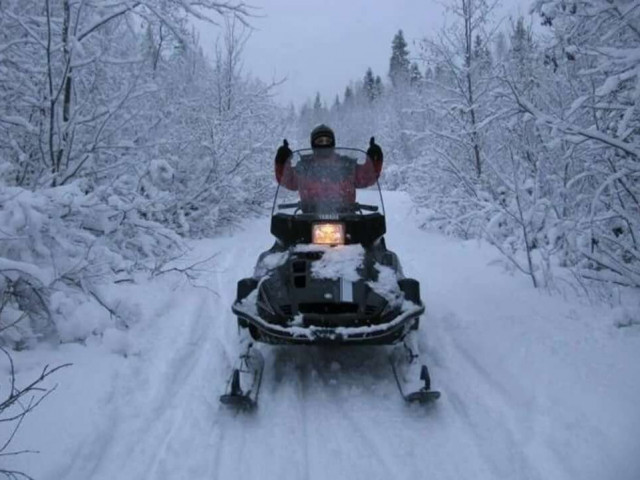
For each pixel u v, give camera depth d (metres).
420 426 3.67
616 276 5.84
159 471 3.15
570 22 5.67
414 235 11.53
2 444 3.21
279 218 4.83
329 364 4.74
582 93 7.13
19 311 4.59
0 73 6.80
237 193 12.15
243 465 3.25
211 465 3.24
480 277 7.28
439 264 8.37
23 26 6.67
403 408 3.93
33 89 7.12
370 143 5.38
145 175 7.66
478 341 4.94
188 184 10.98
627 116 5.02
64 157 7.22
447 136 11.45
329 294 4.10
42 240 5.12
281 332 3.97
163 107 10.49
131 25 8.03
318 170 5.17
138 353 4.70
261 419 3.80
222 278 7.54
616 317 5.07
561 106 7.76
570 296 6.09
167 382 4.26
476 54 11.68
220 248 9.76
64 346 4.66
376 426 3.69
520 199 7.36
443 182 12.03
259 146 14.13
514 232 8.61
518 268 7.26
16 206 4.77
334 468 3.22
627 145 5.05
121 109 7.91
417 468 3.20
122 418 3.70
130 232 7.37
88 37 7.63
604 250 5.87
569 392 3.80
